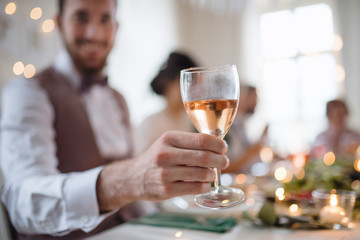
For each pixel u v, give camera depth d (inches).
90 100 46.3
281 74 186.5
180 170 22.2
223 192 23.1
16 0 69.2
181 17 153.6
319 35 178.2
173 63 66.4
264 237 27.9
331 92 174.6
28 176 32.1
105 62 47.1
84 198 26.5
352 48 157.2
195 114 22.2
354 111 155.9
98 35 44.5
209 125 22.2
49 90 40.5
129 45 116.3
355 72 156.5
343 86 160.4
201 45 167.9
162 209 37.7
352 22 157.0
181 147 22.2
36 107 37.4
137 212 45.9
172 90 67.4
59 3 44.8
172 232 30.3
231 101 21.9
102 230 41.1
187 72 22.2
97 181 26.1
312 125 178.2
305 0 180.7
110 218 42.3
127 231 30.9
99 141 46.2
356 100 156.2
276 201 35.4
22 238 33.5
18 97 37.4
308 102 179.9
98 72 46.8
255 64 187.3
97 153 43.1
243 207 35.4
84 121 42.5
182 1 154.0
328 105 100.5
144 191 23.8
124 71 112.6
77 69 44.9
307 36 180.7
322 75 177.3
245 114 101.3
